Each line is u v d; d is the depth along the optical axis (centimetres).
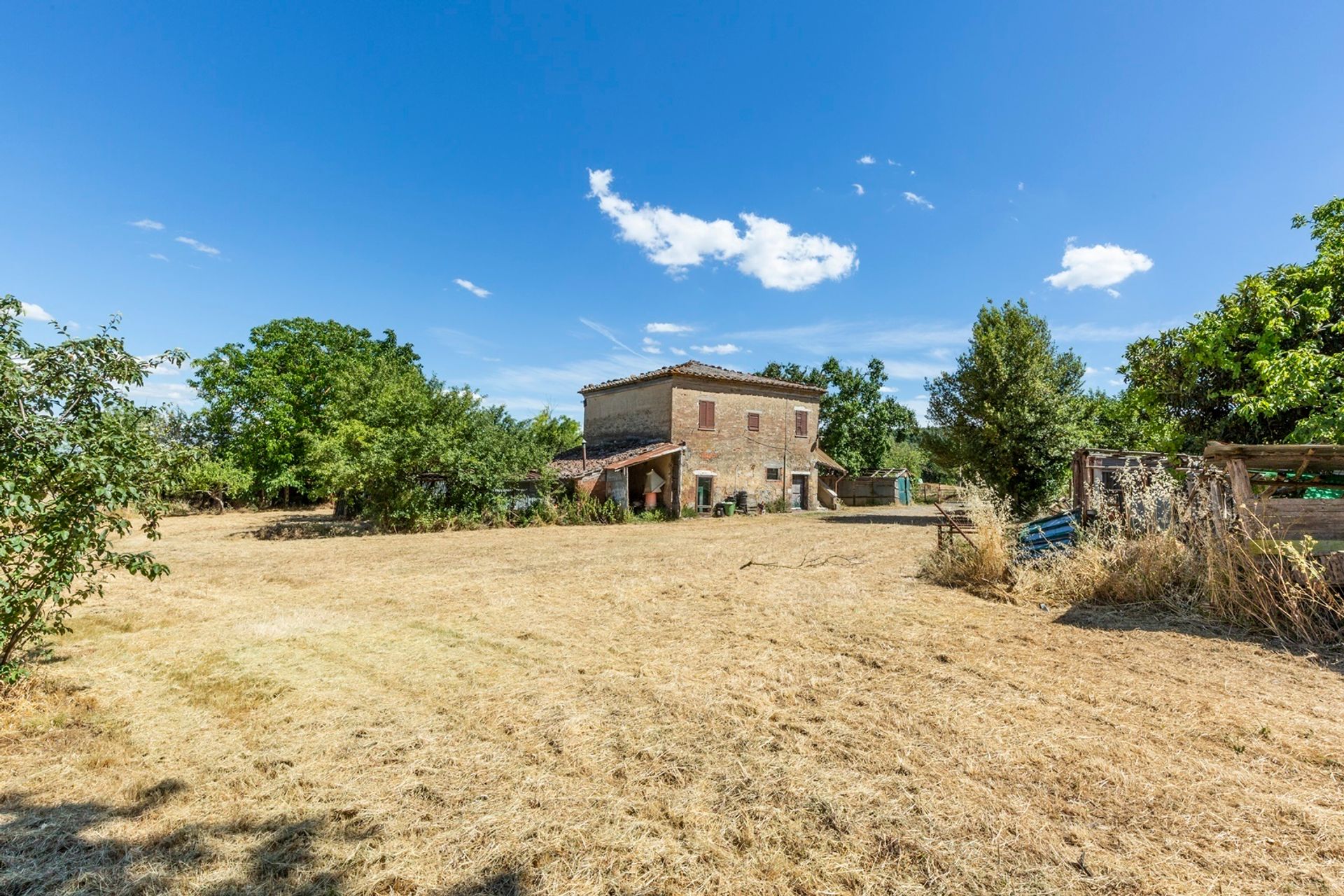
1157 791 330
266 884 261
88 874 264
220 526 2289
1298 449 668
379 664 564
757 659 573
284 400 3247
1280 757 369
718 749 386
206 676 527
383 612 787
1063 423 2252
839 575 1067
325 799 328
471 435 2153
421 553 1452
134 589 976
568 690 493
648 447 2672
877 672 536
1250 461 725
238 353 3278
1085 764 361
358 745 394
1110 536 862
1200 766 359
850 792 331
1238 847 281
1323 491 874
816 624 708
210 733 412
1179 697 466
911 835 292
